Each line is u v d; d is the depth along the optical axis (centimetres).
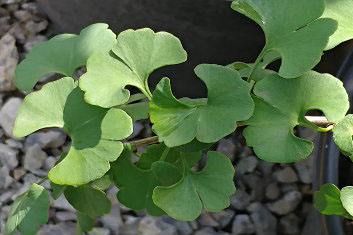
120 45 38
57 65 43
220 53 73
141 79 38
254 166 80
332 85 37
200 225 78
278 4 38
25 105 37
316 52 37
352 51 57
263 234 78
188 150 39
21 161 84
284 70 37
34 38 93
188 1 67
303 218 78
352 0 41
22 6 96
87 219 46
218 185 38
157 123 37
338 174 57
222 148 81
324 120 44
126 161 40
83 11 80
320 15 37
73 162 36
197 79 78
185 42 73
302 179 79
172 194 37
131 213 80
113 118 36
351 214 36
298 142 36
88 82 37
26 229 38
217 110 36
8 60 89
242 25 68
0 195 82
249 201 79
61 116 37
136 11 72
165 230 77
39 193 38
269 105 37
